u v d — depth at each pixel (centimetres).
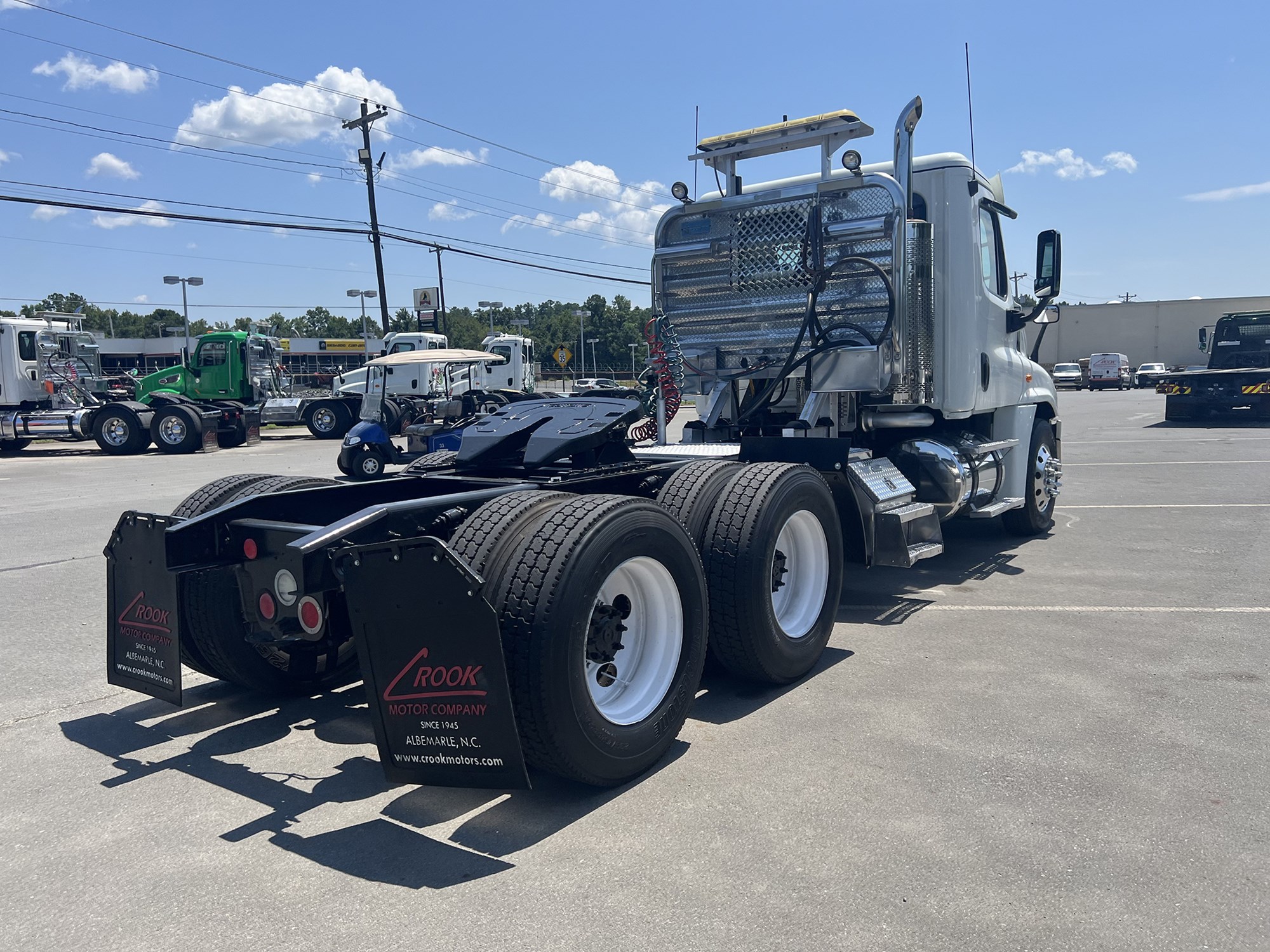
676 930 249
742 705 427
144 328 14775
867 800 324
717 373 662
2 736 409
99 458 2127
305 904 268
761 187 708
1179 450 1582
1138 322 6900
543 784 350
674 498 437
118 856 299
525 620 307
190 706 450
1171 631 526
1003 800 322
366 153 3183
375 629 312
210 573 418
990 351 701
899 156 602
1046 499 845
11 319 2302
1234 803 316
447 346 3259
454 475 494
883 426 673
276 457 2084
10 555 841
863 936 244
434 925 255
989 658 488
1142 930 245
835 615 489
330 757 384
